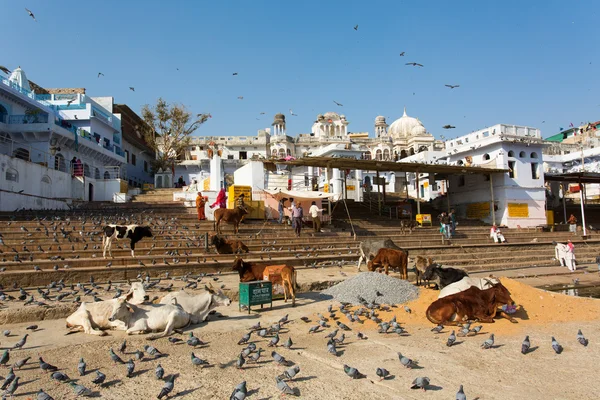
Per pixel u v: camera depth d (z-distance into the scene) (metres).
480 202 29.22
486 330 7.23
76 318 6.92
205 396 4.40
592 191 41.22
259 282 8.66
